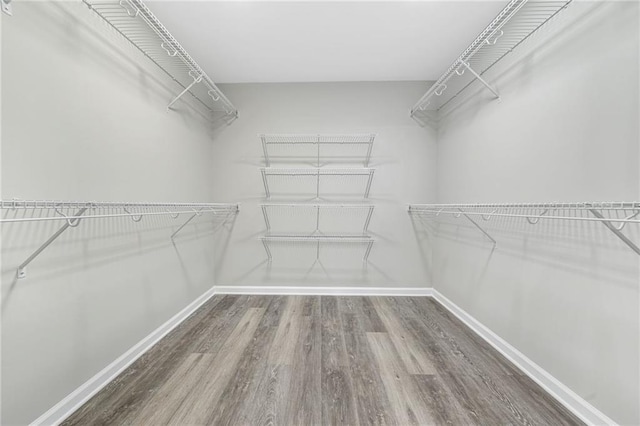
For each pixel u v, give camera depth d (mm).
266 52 2320
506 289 1778
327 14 1852
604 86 1154
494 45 1889
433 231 2904
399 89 2871
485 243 2010
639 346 1044
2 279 998
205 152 2750
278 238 2936
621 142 1090
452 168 2537
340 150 2895
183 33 2051
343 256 2934
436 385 1467
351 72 2684
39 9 1110
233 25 1964
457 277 2424
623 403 1093
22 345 1064
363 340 1949
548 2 1369
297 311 2482
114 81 1526
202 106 2682
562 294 1364
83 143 1324
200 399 1350
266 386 1444
